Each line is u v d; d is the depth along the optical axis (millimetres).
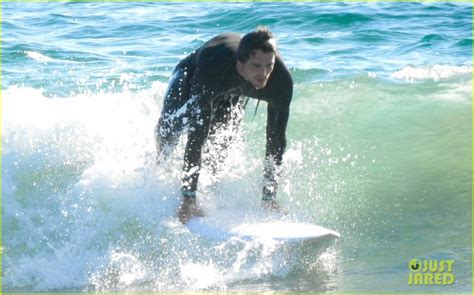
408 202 18781
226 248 15883
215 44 15750
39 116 21828
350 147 22328
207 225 15945
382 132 23438
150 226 16672
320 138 23000
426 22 39656
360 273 15141
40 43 35375
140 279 15086
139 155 18625
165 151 17750
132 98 24266
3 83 27812
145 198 17250
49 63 31500
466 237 16734
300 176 20141
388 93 26672
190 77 16781
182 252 15945
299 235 15523
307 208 18156
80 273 15344
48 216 17219
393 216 17984
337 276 15023
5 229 16828
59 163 19438
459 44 35219
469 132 23172
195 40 36188
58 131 20859
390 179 20172
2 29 38375
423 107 25250
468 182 19875
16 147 20031
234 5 43562
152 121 20922
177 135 17344
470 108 25172
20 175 18938
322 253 16078
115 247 16094
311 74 29719
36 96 24656
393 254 16000
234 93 16391
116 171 18078
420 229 17250
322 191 19234
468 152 21797
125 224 16766
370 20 39938
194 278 15047
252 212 16875
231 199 17547
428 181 20031
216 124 17234
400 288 14320
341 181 19984
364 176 20359
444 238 16719
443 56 33094
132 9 44062
